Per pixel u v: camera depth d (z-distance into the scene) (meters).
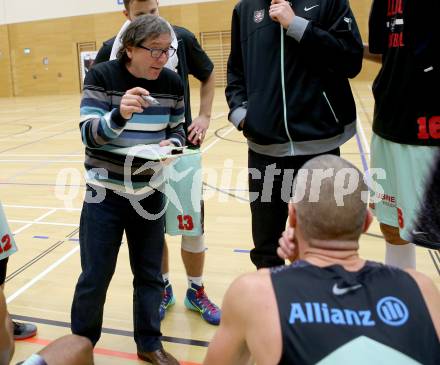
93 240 1.91
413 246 2.28
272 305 1.00
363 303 0.99
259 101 2.07
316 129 2.02
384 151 2.14
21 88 17.67
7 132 9.35
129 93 1.69
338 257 1.10
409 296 1.01
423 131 1.91
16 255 3.44
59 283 2.99
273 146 2.08
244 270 3.10
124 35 1.80
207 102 2.50
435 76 1.83
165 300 2.60
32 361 1.13
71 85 17.05
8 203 4.74
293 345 0.95
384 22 2.01
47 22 16.62
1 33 17.25
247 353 1.15
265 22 2.05
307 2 2.00
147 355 2.08
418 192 1.96
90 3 15.91
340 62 1.96
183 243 2.52
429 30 1.75
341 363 0.91
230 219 4.11
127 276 3.06
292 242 1.21
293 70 2.00
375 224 3.83
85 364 1.22
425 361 0.94
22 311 2.64
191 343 2.30
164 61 1.79
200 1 14.80
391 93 2.01
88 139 1.77
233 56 2.31
